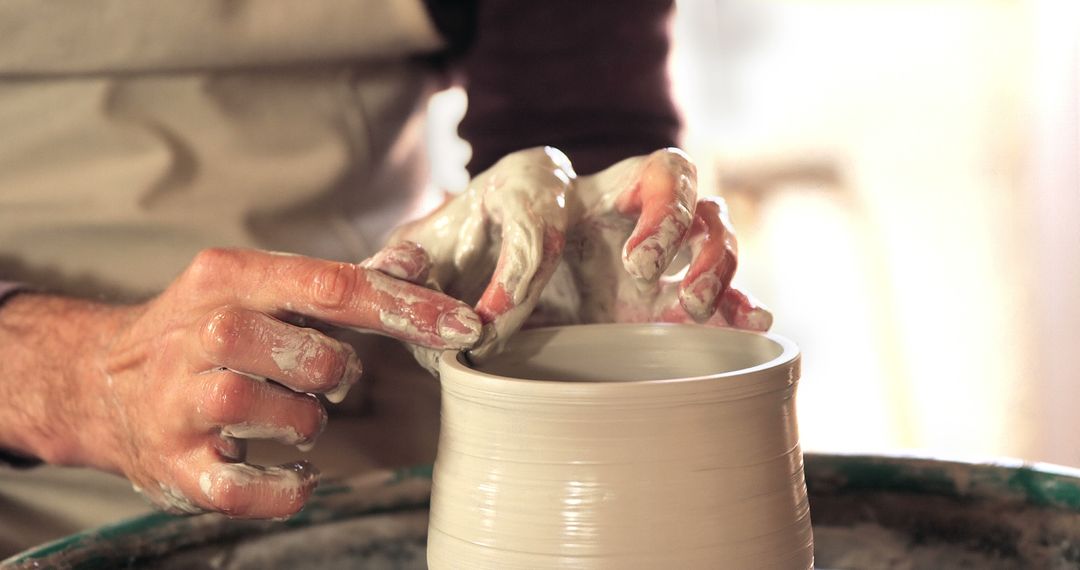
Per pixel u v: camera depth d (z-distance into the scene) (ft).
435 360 2.76
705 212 2.85
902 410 7.03
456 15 3.76
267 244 3.53
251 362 2.70
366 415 3.63
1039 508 2.91
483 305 2.71
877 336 7.84
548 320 3.01
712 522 2.49
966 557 2.94
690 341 2.78
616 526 2.48
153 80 3.51
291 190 3.57
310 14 3.53
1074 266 6.72
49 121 3.48
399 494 3.05
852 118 10.33
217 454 2.79
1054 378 6.78
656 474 2.48
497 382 2.52
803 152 9.84
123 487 3.48
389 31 3.61
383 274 2.71
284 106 3.60
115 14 3.42
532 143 3.66
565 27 3.63
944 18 10.12
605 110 3.64
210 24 3.46
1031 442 6.50
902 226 9.00
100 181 3.48
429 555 2.66
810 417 7.21
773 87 10.54
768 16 10.69
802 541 2.57
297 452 3.47
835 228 9.33
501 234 2.82
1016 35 8.68
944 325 7.68
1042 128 7.02
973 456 3.00
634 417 2.47
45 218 3.48
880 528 3.00
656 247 2.67
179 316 2.79
